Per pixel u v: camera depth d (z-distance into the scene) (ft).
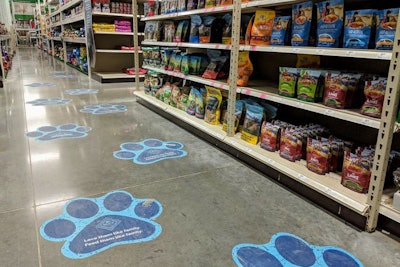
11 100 15.52
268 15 7.72
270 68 10.07
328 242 5.18
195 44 10.36
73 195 6.50
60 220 5.61
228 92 9.27
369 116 5.45
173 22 12.64
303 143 7.17
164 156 8.77
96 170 7.75
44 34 55.83
